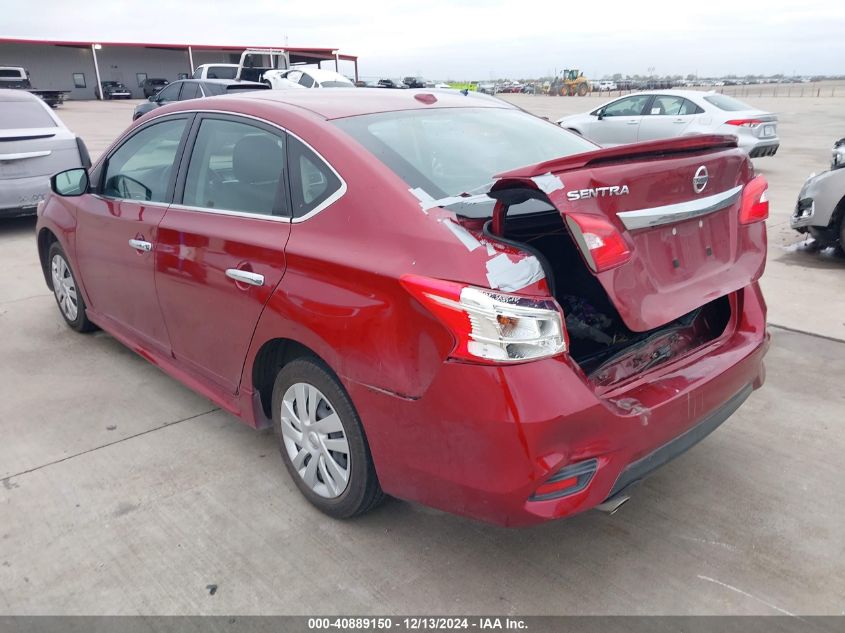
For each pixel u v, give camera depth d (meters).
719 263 2.54
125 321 3.98
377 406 2.33
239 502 2.95
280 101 3.04
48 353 4.63
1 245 7.86
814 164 13.35
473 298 2.04
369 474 2.56
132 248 3.57
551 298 2.10
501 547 2.64
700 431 2.48
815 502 2.86
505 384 2.03
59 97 39.91
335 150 2.60
